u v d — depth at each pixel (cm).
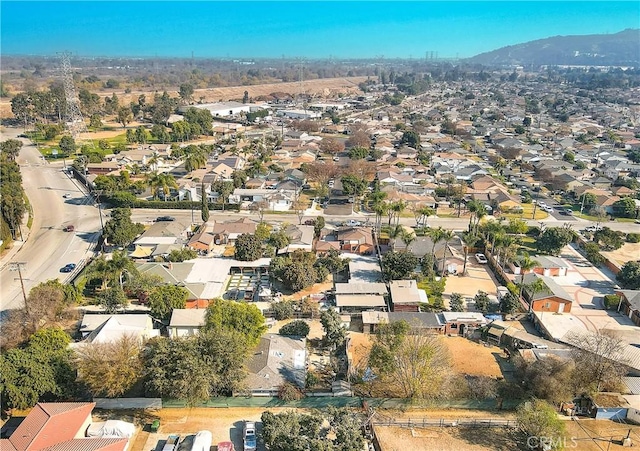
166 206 11850
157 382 4831
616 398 5412
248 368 5519
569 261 9294
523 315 7219
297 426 4522
